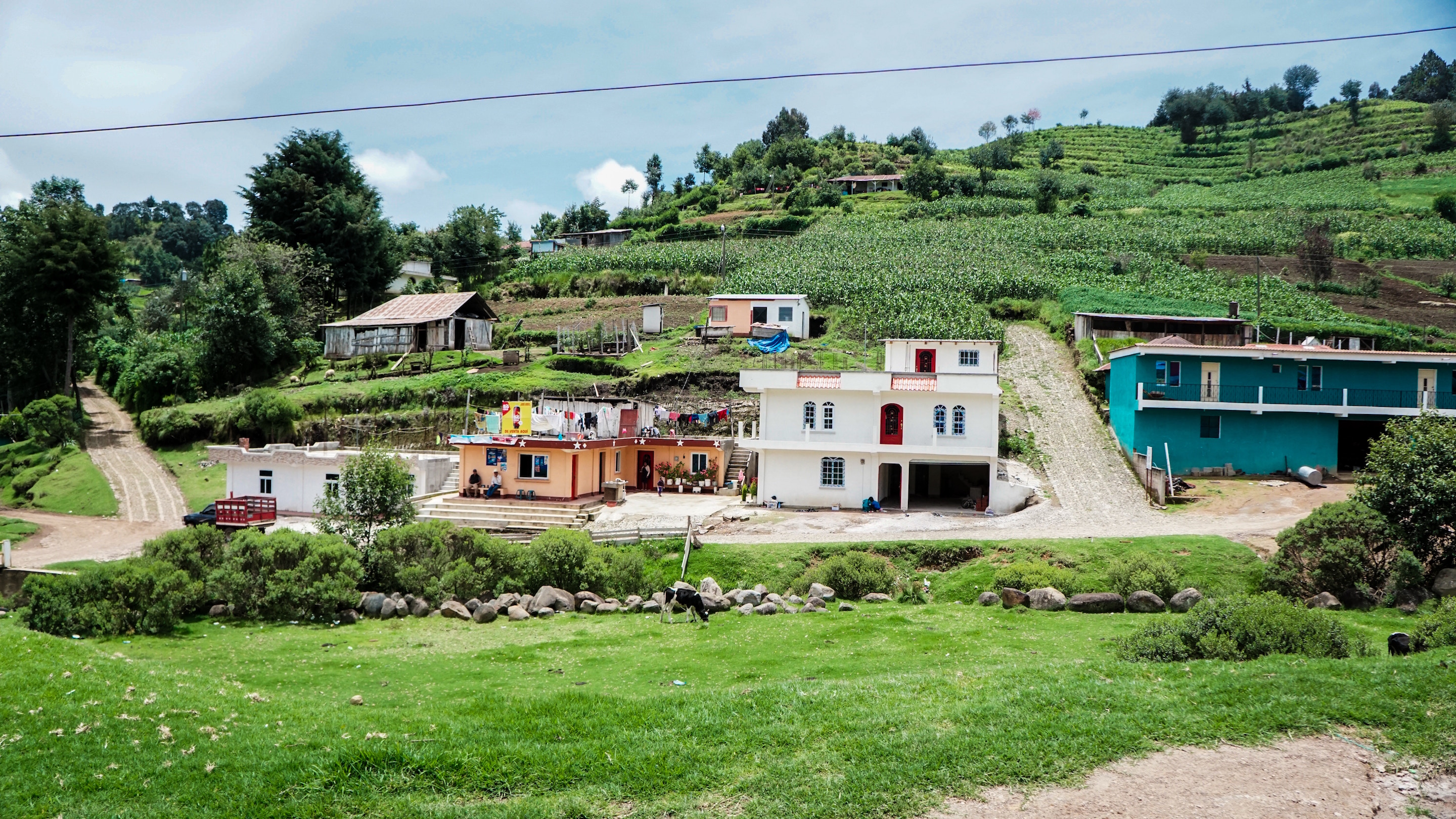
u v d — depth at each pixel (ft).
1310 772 32.89
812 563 97.04
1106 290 225.97
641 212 478.18
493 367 189.06
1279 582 82.02
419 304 218.59
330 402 173.68
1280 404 128.47
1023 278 232.53
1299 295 221.05
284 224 259.19
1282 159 478.59
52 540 126.21
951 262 253.65
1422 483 80.53
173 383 196.75
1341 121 527.81
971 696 42.65
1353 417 129.80
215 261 287.69
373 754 35.27
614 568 91.15
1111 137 582.76
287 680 61.11
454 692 55.47
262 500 124.16
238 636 78.23
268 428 168.45
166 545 90.07
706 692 45.60
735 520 116.88
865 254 271.28
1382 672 42.04
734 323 206.39
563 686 56.54
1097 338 183.32
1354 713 37.47
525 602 86.84
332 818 31.60
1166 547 93.40
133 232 618.44
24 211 214.90
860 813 31.01
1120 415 143.13
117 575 80.48
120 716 39.40
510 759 35.42
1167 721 37.47
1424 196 351.67
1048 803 31.12
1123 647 56.24
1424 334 189.57
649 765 34.88
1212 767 33.42
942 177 412.77
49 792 32.76
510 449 128.57
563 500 125.18
